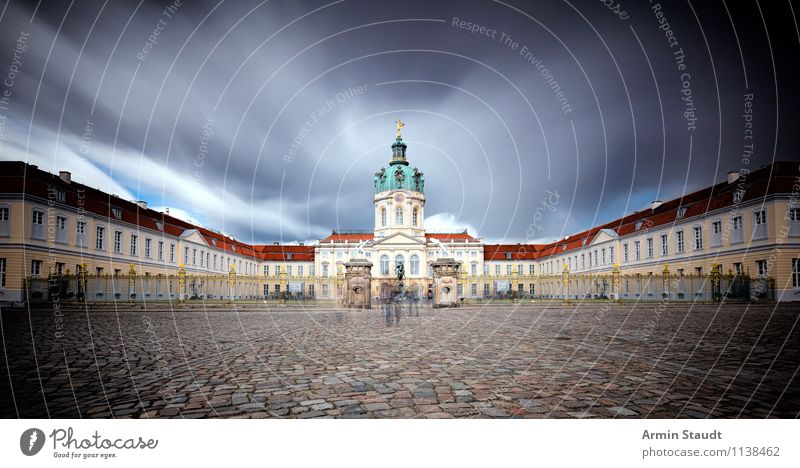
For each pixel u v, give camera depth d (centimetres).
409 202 7194
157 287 3659
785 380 613
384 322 1662
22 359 792
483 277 4628
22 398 536
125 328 1366
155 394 552
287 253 7950
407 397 537
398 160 7369
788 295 3047
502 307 2939
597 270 5759
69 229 3600
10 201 3158
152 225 4812
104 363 751
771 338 1056
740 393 550
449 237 7831
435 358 802
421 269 6962
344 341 1061
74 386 591
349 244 7538
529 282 5112
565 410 490
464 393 554
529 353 859
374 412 481
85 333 1213
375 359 793
